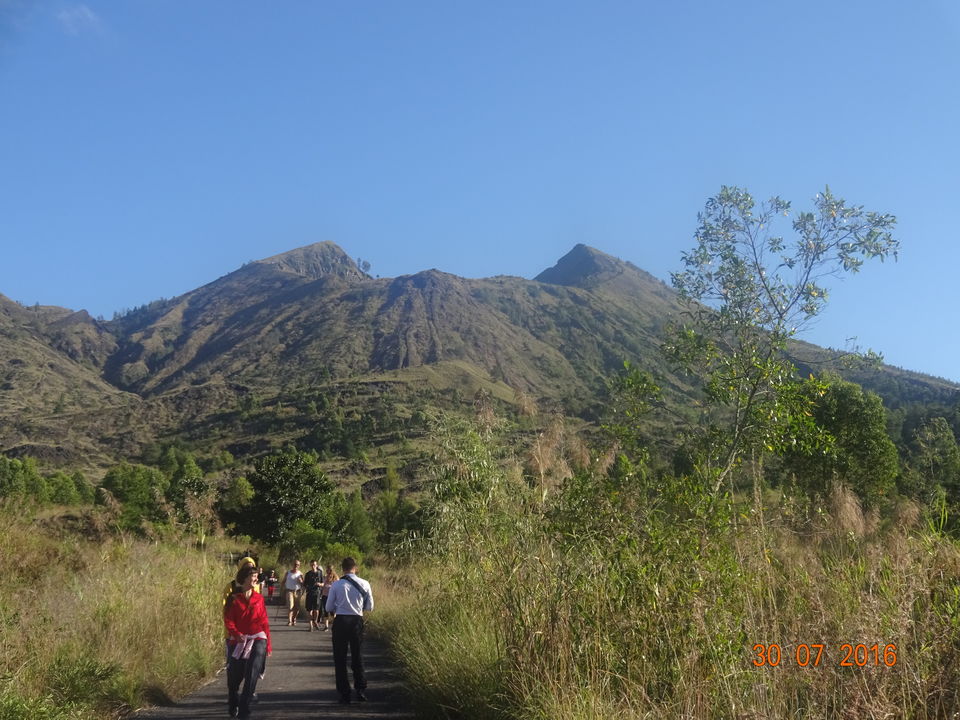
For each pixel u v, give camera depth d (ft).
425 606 38.78
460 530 30.63
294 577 71.87
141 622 34.22
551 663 21.09
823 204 32.76
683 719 17.07
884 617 16.11
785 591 19.11
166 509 52.26
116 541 46.32
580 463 27.32
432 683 25.99
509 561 25.04
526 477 29.71
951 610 16.63
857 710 14.99
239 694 31.19
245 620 26.40
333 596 29.86
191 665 34.12
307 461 156.97
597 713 18.01
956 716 15.15
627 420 29.68
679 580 20.11
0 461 225.35
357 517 156.87
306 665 41.16
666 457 28.02
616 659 20.03
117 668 28.09
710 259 33.60
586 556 22.65
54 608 32.24
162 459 446.19
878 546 19.66
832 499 22.61
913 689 15.47
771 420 29.01
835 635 16.83
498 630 24.34
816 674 16.37
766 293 32.35
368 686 33.30
